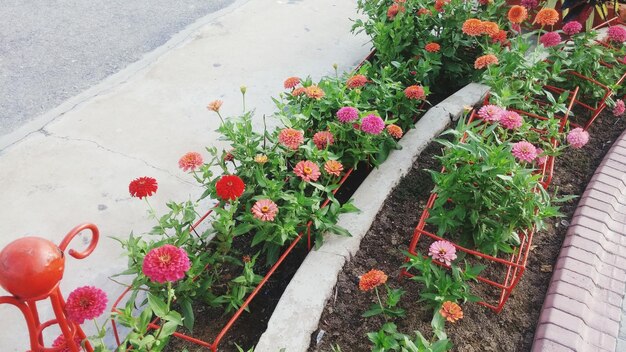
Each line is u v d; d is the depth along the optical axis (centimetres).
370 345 218
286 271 256
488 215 247
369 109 304
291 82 297
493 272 250
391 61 359
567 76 360
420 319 227
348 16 524
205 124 375
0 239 283
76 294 155
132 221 298
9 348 232
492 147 244
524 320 231
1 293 255
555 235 275
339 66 442
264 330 232
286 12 527
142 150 349
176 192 319
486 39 345
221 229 229
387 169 293
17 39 470
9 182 320
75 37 477
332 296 234
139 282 216
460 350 216
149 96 402
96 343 169
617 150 320
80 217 299
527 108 321
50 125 370
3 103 391
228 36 483
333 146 283
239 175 264
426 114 335
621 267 252
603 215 275
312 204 237
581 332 220
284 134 244
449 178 239
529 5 371
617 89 362
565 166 319
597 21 429
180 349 222
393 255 255
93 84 415
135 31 489
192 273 218
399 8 369
